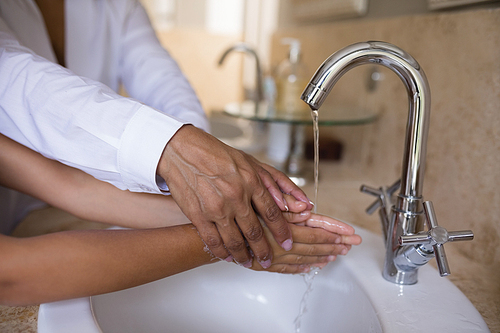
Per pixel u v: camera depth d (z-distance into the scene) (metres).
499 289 0.56
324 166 1.17
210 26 2.20
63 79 0.45
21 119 0.46
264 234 0.44
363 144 1.07
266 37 1.94
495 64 0.61
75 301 0.43
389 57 0.40
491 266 0.62
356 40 1.07
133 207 0.57
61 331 0.38
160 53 0.87
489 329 0.44
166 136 0.40
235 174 0.39
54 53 0.85
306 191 0.95
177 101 0.73
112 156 0.42
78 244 0.37
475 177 0.65
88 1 0.83
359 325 0.48
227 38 2.14
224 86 2.18
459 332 0.42
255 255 0.45
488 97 0.63
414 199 0.46
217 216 0.40
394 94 0.92
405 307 0.45
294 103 1.10
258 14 2.04
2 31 0.54
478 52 0.65
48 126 0.44
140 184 0.44
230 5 2.20
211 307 0.64
